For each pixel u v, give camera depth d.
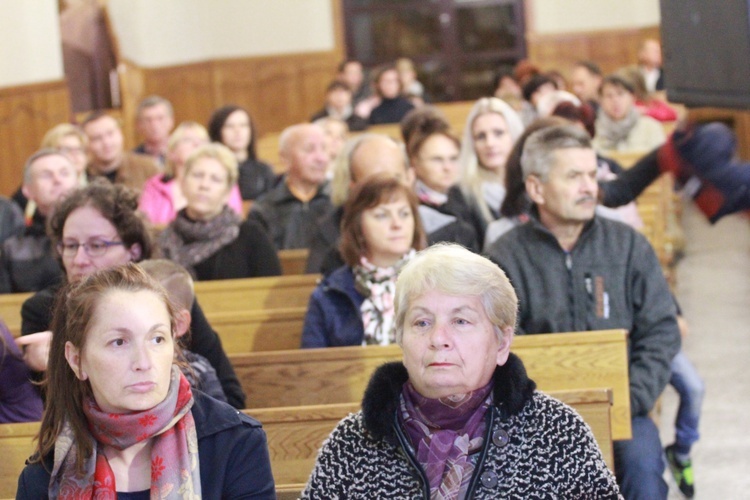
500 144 6.28
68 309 2.72
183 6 18.25
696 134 2.28
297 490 3.37
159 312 2.72
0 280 6.41
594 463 2.66
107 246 4.04
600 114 10.78
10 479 3.69
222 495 2.80
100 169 9.38
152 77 17.11
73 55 16.11
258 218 7.59
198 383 3.54
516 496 2.64
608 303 4.42
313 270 6.14
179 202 8.07
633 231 4.51
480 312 2.70
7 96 12.54
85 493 2.66
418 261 2.76
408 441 2.72
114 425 2.66
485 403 2.71
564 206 4.34
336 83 15.36
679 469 5.52
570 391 3.70
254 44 19.64
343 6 20.14
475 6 20.22
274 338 5.39
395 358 4.37
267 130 19.80
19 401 3.84
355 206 4.67
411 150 6.34
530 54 20.23
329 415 3.82
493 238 5.15
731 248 11.95
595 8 20.17
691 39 2.51
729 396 7.16
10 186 12.59
